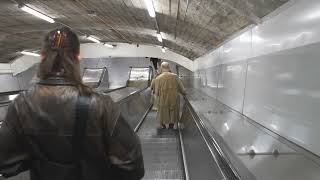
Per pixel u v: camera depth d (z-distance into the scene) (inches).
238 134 111.0
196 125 159.5
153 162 195.3
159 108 290.4
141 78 706.8
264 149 87.3
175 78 286.2
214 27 223.3
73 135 44.4
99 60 762.2
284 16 104.8
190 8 211.2
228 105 207.2
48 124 44.6
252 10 131.5
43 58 47.7
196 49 421.4
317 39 78.3
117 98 271.3
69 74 47.1
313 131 78.9
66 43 47.3
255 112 137.3
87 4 275.4
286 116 98.3
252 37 146.8
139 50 709.9
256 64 137.9
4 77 628.7
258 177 66.9
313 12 82.1
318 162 72.7
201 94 372.8
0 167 45.7
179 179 165.8
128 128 48.5
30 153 47.0
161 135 270.2
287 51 99.7
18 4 265.3
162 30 406.3
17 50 586.9
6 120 47.0
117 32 510.3
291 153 81.6
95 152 45.9
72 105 44.8
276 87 109.0
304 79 85.3
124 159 46.7
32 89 47.1
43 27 410.3
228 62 211.9
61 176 45.4
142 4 254.5
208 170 103.3
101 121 45.6
